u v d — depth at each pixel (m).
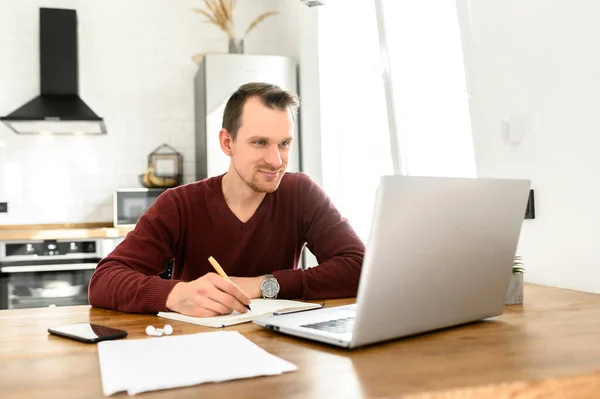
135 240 1.60
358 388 0.70
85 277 3.54
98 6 4.18
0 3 4.03
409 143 2.86
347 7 3.60
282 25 4.32
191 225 1.70
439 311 1.00
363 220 3.50
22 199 4.04
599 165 1.52
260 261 1.74
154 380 0.72
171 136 4.28
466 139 2.45
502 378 0.73
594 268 1.55
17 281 3.42
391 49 2.87
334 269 1.54
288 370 0.78
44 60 3.95
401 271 0.90
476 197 1.00
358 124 3.55
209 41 4.36
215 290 1.21
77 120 3.75
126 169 4.20
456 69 2.49
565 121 1.63
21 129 3.92
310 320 1.07
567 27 1.61
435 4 2.60
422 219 0.91
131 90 4.23
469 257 1.02
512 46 1.83
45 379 0.76
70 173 4.12
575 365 0.79
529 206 1.78
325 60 3.61
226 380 0.74
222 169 3.66
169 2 4.30
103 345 0.93
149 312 1.31
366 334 0.88
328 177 3.61
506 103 1.87
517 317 1.17
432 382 0.72
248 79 3.73
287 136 1.53
